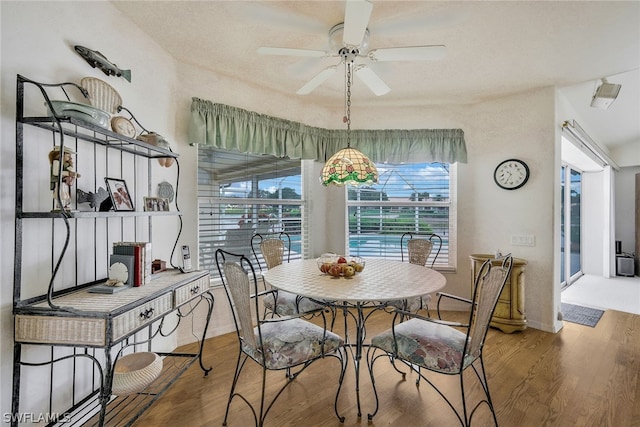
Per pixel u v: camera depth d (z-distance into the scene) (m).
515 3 1.81
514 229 3.17
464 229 3.50
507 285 2.92
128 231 2.09
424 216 3.69
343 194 3.68
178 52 2.48
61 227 1.60
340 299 1.59
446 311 3.51
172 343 2.54
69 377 1.63
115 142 1.86
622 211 5.96
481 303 1.46
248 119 2.94
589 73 2.70
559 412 1.76
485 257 3.13
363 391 1.97
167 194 2.46
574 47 2.28
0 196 1.31
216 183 2.93
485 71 2.67
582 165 5.18
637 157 5.50
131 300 1.50
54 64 1.57
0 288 1.31
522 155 3.12
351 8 1.42
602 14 1.90
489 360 2.36
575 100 3.30
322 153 3.48
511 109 3.20
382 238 3.74
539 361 2.35
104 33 1.88
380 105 3.54
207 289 2.19
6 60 1.34
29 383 1.42
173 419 1.70
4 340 1.32
